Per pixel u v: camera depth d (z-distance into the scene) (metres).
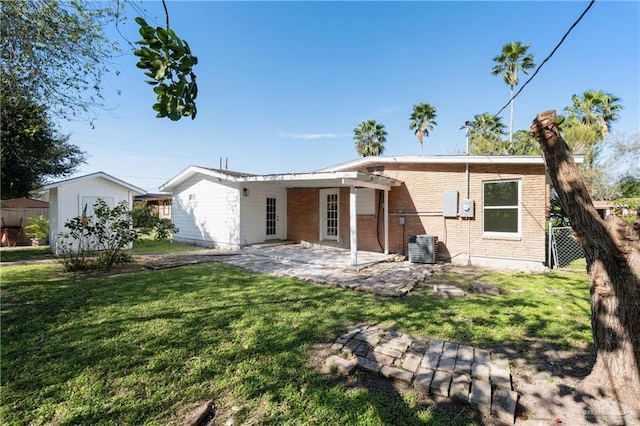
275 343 3.40
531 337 3.59
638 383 2.31
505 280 6.61
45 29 4.80
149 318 4.14
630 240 2.36
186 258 9.34
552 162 2.50
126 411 2.26
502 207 8.48
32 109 6.29
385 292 5.39
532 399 2.44
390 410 2.31
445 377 2.67
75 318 4.11
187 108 1.68
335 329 3.82
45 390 2.50
